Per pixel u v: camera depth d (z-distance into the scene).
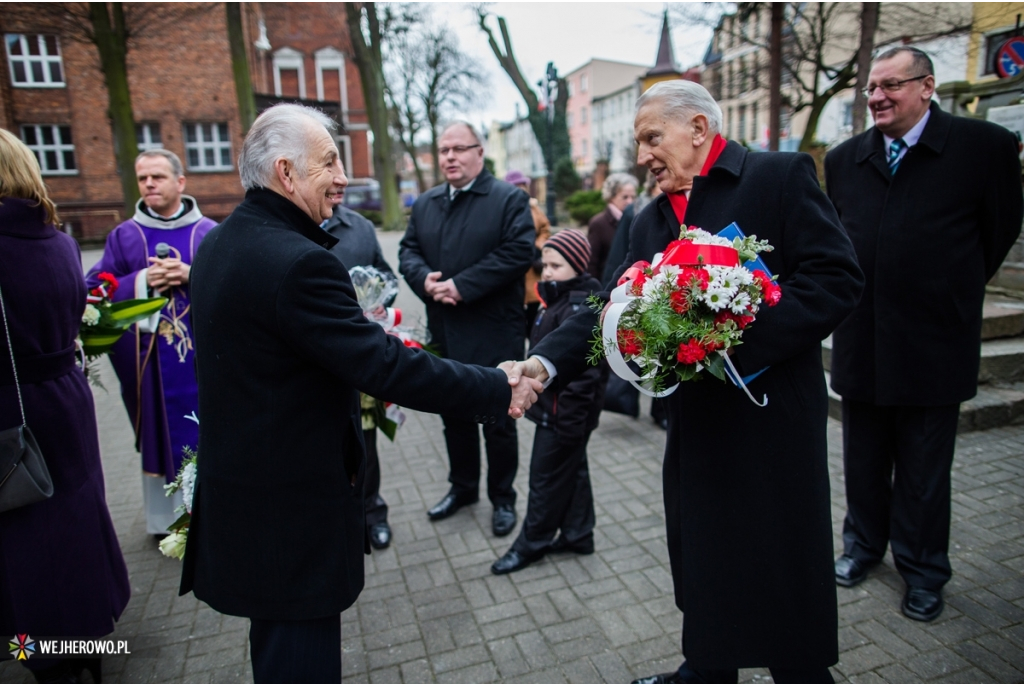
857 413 2.74
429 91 28.28
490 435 3.29
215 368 1.54
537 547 2.96
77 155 20.89
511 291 3.38
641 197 6.32
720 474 1.79
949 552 2.88
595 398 2.91
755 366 1.65
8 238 2.00
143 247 3.25
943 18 9.23
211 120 21.92
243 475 1.53
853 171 2.63
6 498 1.88
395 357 1.54
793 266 1.74
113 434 5.08
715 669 1.84
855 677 2.19
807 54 10.27
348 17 21.00
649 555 3.05
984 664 2.23
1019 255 5.45
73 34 13.67
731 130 21.89
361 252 3.45
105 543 2.37
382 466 4.30
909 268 2.44
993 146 2.34
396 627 2.60
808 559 1.76
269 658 1.59
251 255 1.48
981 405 4.12
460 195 3.38
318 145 1.59
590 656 2.39
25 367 2.06
